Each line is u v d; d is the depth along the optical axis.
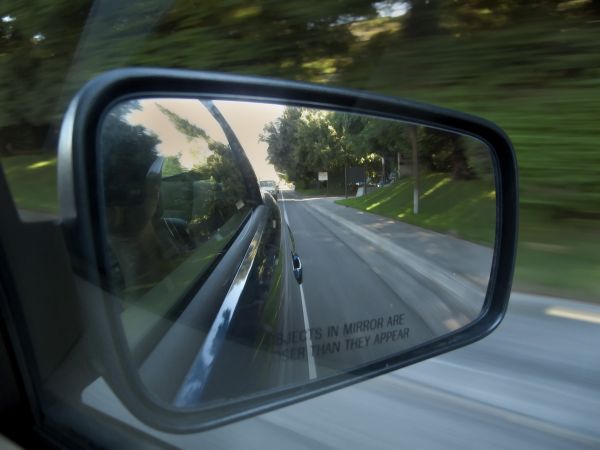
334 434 2.70
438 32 8.98
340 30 9.57
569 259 5.26
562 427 2.87
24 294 1.41
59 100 8.83
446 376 3.34
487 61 8.05
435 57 8.49
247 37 9.69
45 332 1.41
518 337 3.89
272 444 2.54
